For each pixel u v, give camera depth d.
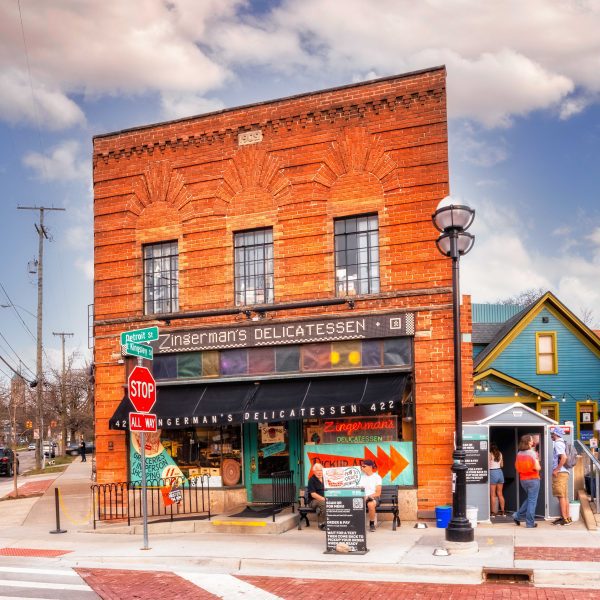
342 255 16.12
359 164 15.91
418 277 15.19
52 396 68.88
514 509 15.87
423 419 14.88
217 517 14.96
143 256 18.08
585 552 11.28
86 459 57.12
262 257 16.88
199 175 17.47
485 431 14.54
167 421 16.19
